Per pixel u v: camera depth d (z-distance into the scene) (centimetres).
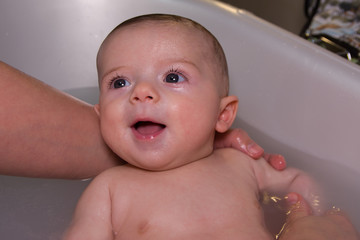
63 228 85
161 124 84
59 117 88
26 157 83
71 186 97
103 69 85
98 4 142
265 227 81
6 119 79
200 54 86
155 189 83
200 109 82
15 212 89
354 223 90
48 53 138
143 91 77
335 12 161
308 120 110
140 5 141
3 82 81
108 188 85
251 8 206
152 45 83
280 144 115
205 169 87
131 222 80
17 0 134
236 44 127
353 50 145
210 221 78
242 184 88
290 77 114
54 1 139
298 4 193
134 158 81
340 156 103
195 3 136
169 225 77
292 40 118
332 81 106
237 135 101
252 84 123
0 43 131
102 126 83
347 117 102
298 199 91
